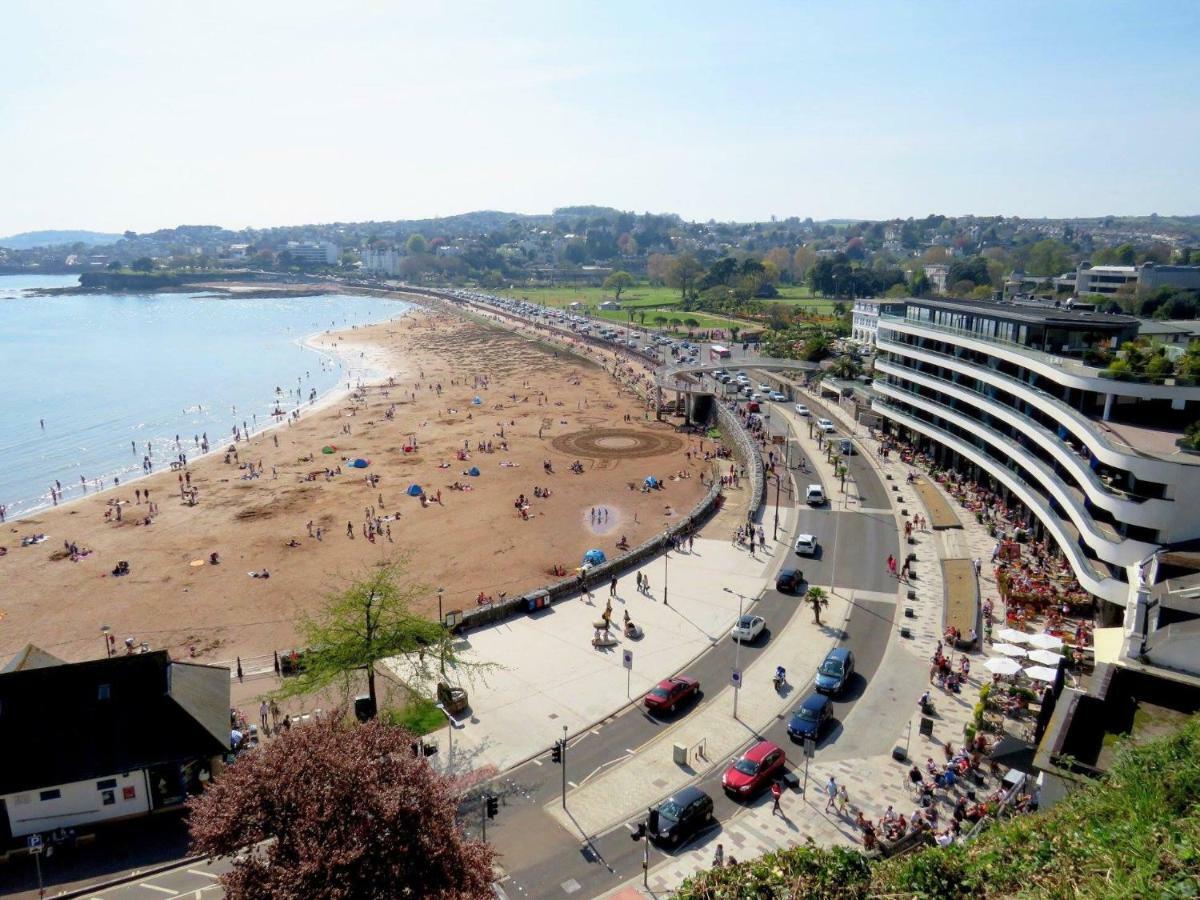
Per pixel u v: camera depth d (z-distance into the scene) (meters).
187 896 37.25
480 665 53.00
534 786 44.81
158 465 126.19
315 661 50.03
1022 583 68.81
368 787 27.22
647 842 37.38
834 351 183.12
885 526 88.06
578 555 87.69
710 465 121.81
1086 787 22.95
